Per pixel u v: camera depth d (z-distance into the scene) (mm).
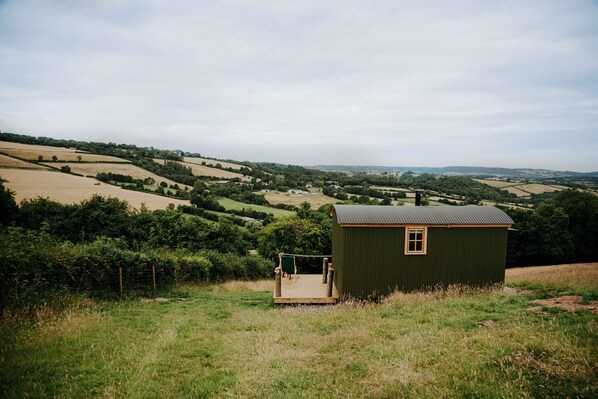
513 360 6578
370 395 5961
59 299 12562
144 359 8086
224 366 7887
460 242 16156
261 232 42188
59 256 14023
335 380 6777
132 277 16875
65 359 7887
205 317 12672
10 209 32688
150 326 11172
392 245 15867
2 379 6789
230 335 10227
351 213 16047
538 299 12016
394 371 6684
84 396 6426
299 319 12062
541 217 46594
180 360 8219
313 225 39688
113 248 16781
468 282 16219
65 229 32625
